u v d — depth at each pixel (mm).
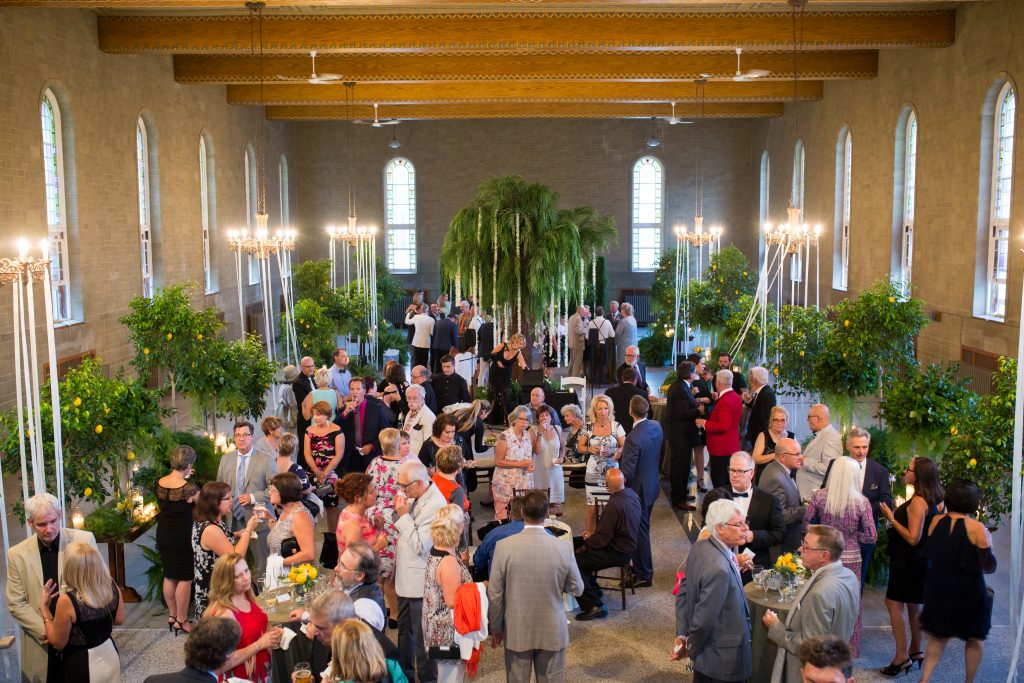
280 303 27984
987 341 14453
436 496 6559
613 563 7699
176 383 11805
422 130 30156
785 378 13492
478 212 13477
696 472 12469
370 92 21891
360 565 5684
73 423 8117
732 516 5457
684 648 5707
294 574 6062
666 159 30141
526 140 30172
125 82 16641
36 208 13453
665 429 12398
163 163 18500
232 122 23062
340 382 13031
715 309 20516
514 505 8414
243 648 5398
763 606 5918
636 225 30469
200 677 4391
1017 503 6547
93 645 5551
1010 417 7902
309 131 30141
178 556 7359
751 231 30109
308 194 30375
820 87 22516
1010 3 13531
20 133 12961
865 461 7336
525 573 5805
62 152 14562
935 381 9453
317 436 9320
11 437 8180
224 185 22484
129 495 8727
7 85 12586
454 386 12383
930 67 16406
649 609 8062
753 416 10523
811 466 8133
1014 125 13625
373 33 14883
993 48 14070
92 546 5602
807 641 4180
